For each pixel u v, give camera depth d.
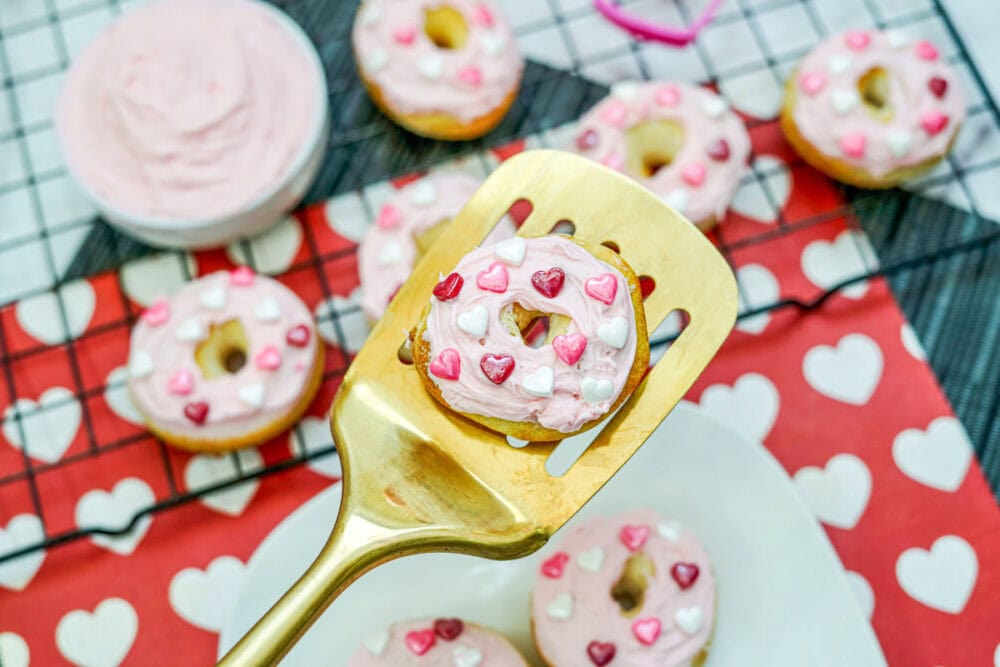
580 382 0.42
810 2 0.61
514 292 0.42
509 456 0.42
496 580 0.54
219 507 0.56
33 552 0.55
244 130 0.57
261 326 0.56
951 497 0.56
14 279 0.59
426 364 0.42
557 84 0.61
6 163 0.60
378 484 0.41
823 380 0.57
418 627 0.52
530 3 0.61
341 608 0.53
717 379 0.57
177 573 0.56
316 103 0.57
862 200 0.59
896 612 0.55
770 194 0.59
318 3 0.61
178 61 0.57
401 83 0.58
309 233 0.59
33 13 0.61
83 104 0.58
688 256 0.43
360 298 0.59
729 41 0.61
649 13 0.61
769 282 0.58
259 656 0.38
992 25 0.60
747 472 0.54
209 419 0.55
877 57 0.58
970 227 0.58
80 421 0.57
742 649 0.53
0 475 0.57
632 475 0.55
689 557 0.53
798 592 0.53
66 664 0.55
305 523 0.52
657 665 0.52
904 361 0.57
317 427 0.57
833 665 0.52
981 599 0.55
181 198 0.56
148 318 0.56
